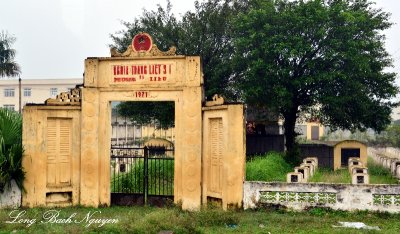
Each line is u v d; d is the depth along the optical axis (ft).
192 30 88.84
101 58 42.27
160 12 93.35
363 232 30.09
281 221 34.19
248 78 80.89
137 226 30.81
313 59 79.25
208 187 40.57
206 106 40.83
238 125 38.42
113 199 42.93
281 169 71.51
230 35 89.25
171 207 40.42
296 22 77.56
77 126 42.42
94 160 41.63
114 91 41.98
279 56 80.02
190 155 40.19
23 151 40.70
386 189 36.19
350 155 90.07
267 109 97.04
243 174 38.50
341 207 36.94
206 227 32.71
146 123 96.43
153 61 41.52
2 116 40.83
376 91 85.71
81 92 42.22
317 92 81.15
